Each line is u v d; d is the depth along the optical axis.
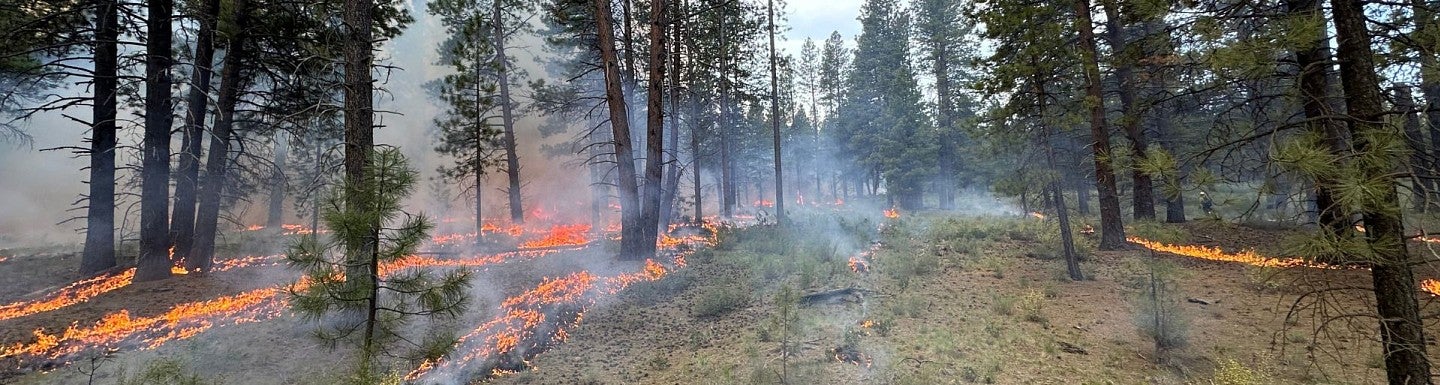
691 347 6.90
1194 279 9.07
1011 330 6.88
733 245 14.80
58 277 11.06
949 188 30.83
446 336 4.96
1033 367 5.69
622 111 12.81
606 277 10.94
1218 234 12.59
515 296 9.54
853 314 7.77
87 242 11.35
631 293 9.67
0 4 10.53
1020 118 10.33
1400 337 3.41
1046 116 9.72
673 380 5.82
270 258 13.73
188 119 11.47
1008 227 16.38
